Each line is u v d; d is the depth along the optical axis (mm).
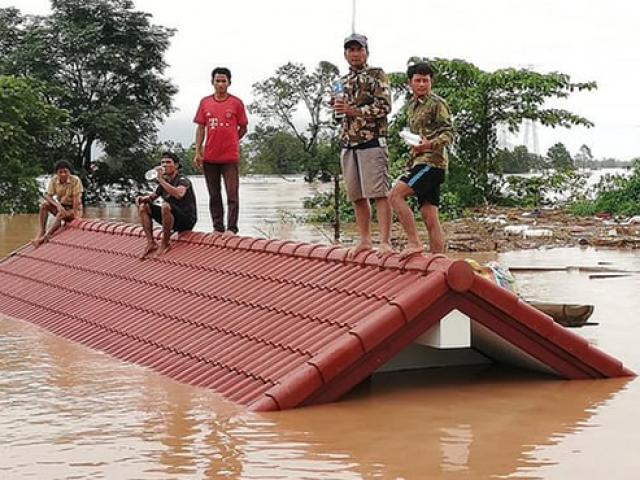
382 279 8656
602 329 11203
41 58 53188
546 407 7672
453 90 32750
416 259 8477
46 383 8867
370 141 9219
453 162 33250
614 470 6109
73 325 11703
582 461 6301
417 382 8562
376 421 7285
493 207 32594
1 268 15484
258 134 75750
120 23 54594
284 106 74688
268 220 30938
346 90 9273
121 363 9750
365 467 6219
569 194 34062
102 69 53781
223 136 12797
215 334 9523
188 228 12820
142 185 55344
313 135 73312
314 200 36656
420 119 8812
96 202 54156
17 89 44031
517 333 8297
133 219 35562
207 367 8906
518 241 22859
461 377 8734
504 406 7703
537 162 40969
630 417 7359
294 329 8719
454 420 7316
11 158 43188
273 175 75688
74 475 6156
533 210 31469
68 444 6832
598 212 30500
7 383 8883
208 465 6309
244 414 7539
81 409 7848
